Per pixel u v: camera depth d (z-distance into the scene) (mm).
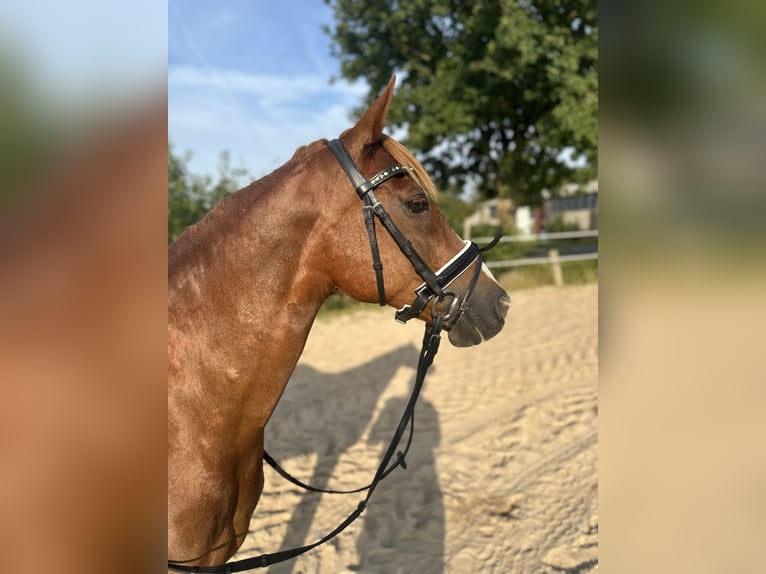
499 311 1887
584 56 12438
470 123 13727
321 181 1695
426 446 4559
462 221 16703
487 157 16594
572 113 12195
